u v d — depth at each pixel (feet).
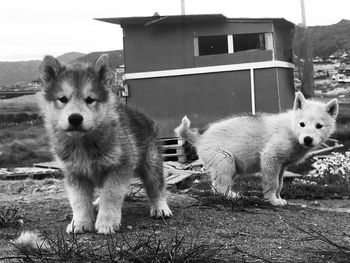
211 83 13.37
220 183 5.78
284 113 5.95
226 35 13.43
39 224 4.10
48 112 3.66
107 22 13.41
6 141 13.26
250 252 3.13
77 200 3.72
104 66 3.68
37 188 6.84
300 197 6.80
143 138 4.16
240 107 13.29
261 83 13.24
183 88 13.41
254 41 15.39
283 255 3.09
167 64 13.44
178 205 4.95
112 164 3.61
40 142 12.87
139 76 13.50
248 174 5.99
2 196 6.16
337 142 12.48
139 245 2.95
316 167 8.82
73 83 3.55
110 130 3.61
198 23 13.37
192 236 3.58
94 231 3.70
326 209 5.67
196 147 6.10
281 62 13.57
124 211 4.56
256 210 4.91
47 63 3.68
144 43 13.48
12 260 2.86
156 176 4.27
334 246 3.29
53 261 2.79
